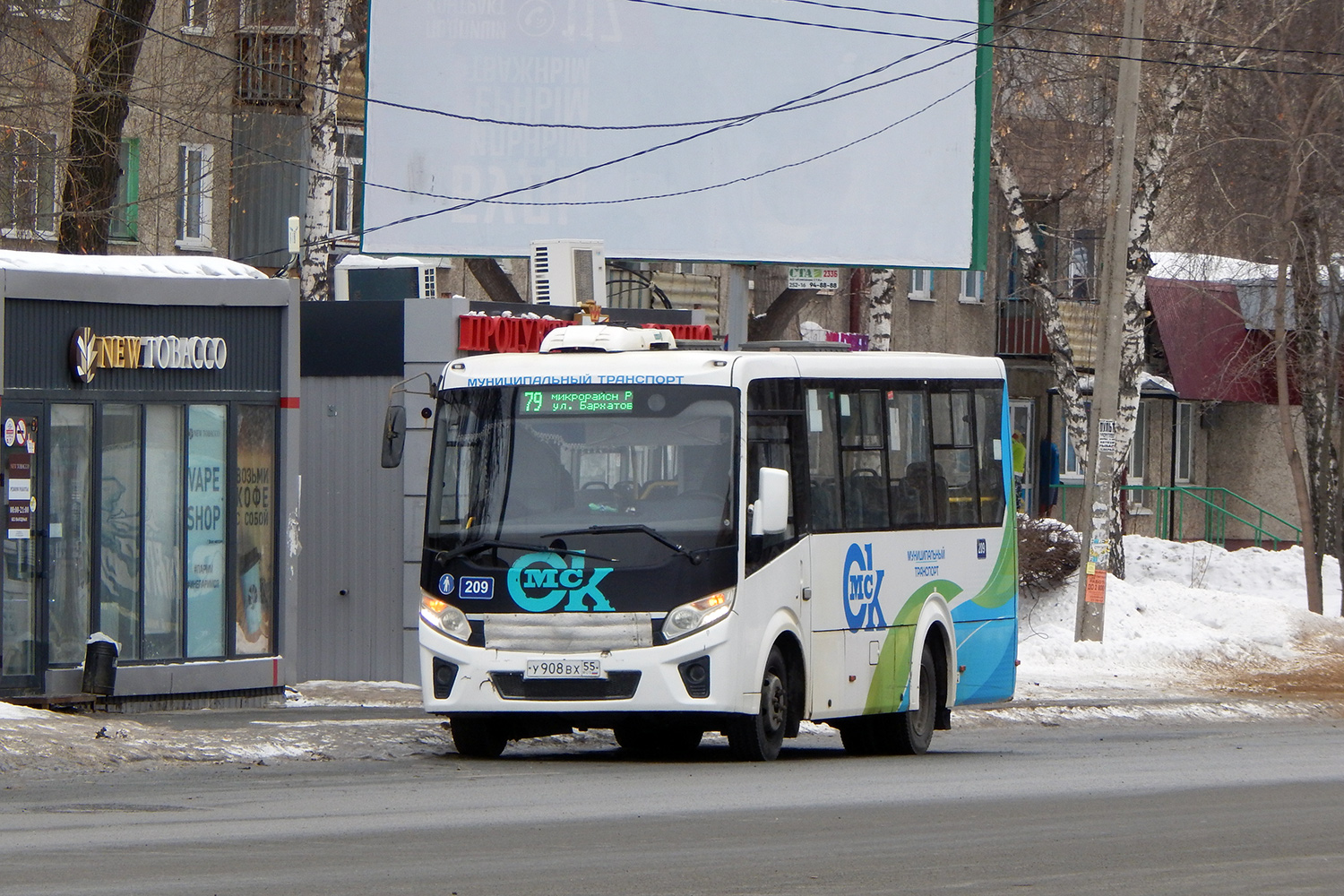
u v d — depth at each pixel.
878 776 43.09
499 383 46.06
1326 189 106.31
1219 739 60.06
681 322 90.75
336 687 68.56
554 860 28.28
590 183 98.38
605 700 43.56
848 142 98.81
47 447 54.34
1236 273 115.25
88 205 83.06
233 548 59.38
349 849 29.16
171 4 107.12
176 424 58.03
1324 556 125.94
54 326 54.59
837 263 98.81
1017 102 121.56
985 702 55.72
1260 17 107.56
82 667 54.84
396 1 99.12
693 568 43.69
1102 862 29.36
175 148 113.12
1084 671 87.69
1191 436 160.25
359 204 99.94
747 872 27.50
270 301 59.94
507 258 99.00
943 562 53.47
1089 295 148.75
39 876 26.16
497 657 44.06
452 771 42.44
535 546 44.28
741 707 43.97
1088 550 90.88
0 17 87.50
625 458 44.75
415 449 70.00
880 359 51.53
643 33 98.06
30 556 54.09
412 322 70.19
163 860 27.78
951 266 99.31
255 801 35.69
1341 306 112.31
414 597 70.25
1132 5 85.94
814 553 47.44
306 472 71.62
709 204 98.50
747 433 45.00
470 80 98.62
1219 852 30.72
